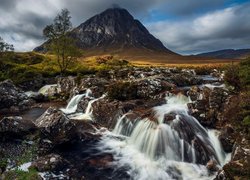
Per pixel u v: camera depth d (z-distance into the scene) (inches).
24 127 868.6
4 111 1364.4
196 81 1472.7
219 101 871.1
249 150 613.9
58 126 827.4
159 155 750.5
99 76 1836.9
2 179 574.2
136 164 713.6
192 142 736.3
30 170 637.3
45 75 2561.5
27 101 1537.9
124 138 885.2
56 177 628.4
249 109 772.6
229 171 569.9
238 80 927.7
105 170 679.7
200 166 686.5
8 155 743.1
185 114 866.8
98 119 1064.2
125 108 994.7
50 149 787.4
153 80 1232.2
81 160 731.4
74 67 2955.2
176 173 660.1
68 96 1670.8
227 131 765.9
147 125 835.4
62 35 2442.2
